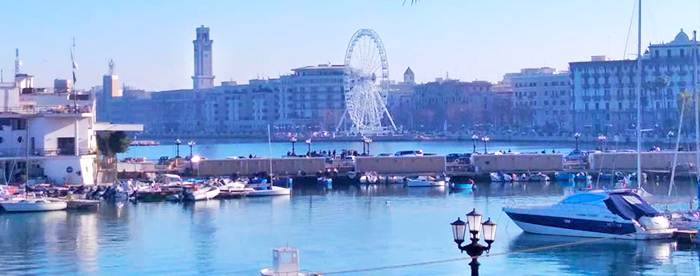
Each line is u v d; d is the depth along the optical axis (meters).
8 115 161.50
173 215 140.50
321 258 105.94
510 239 116.31
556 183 191.88
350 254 108.31
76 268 101.75
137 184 166.12
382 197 166.00
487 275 97.19
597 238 112.56
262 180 181.38
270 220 135.25
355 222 132.75
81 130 165.00
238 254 108.69
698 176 128.50
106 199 157.88
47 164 162.75
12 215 140.12
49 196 151.62
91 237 120.19
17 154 162.12
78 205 147.62
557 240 115.31
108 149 184.88
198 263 103.75
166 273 98.94
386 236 120.06
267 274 78.44
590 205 115.69
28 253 109.94
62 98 179.00
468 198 163.38
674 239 113.19
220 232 123.94
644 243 111.94
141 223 132.00
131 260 105.62
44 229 126.62
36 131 162.50
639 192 124.75
